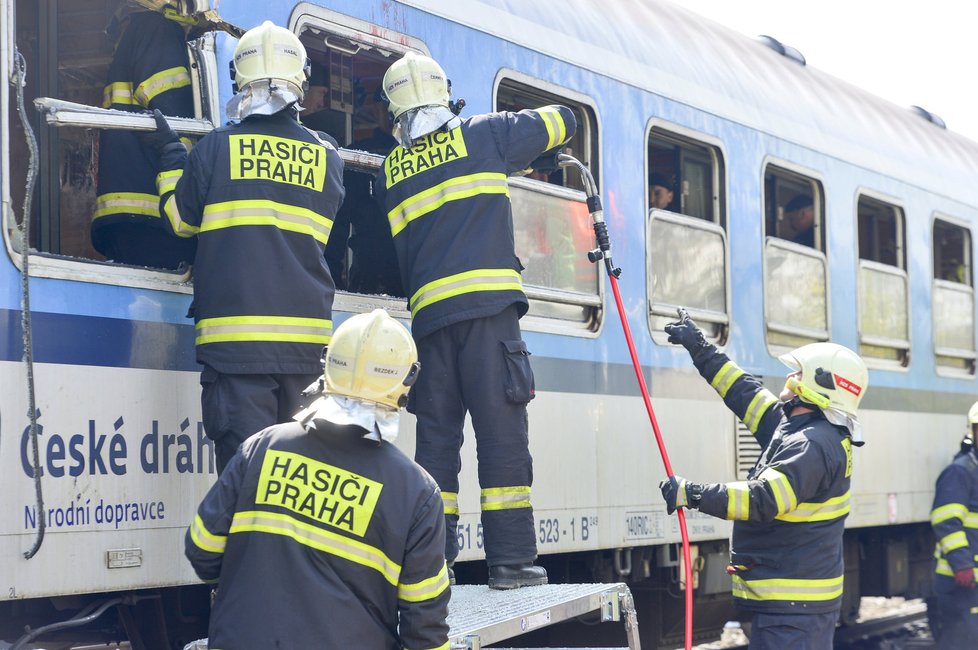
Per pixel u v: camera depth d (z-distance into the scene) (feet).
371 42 16.03
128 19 14.61
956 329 31.22
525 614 12.30
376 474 9.68
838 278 26.30
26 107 14.55
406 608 9.77
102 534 12.42
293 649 9.32
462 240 14.01
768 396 17.53
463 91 17.42
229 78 14.17
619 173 20.29
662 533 20.94
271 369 12.27
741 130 23.48
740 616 25.31
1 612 13.29
